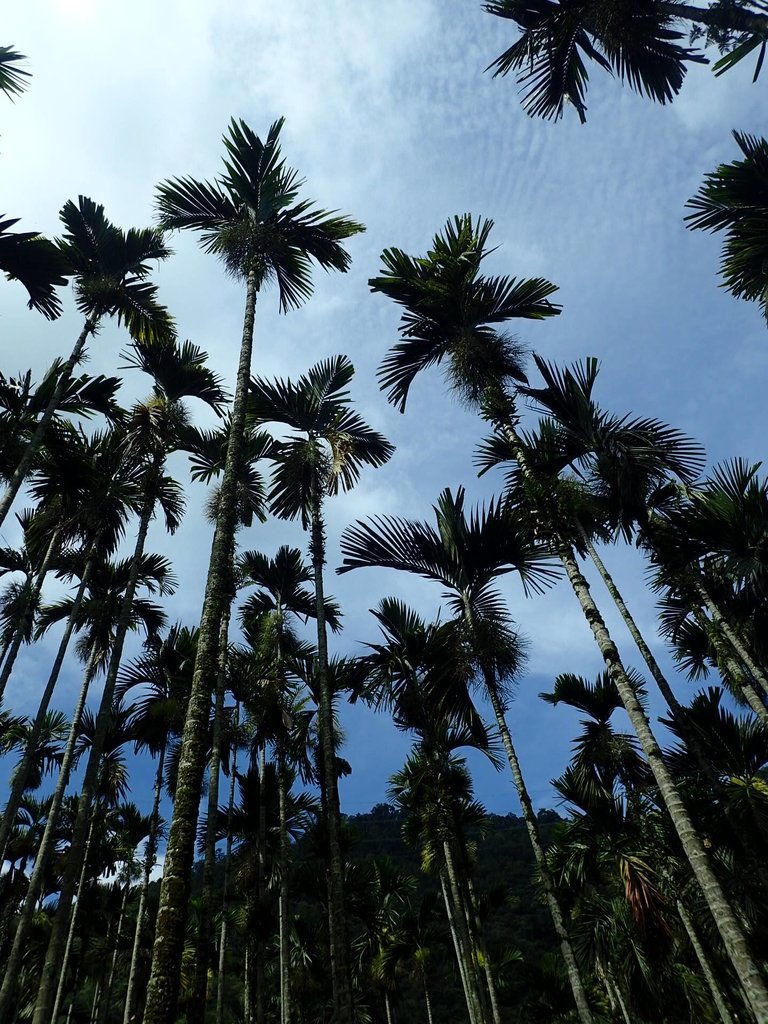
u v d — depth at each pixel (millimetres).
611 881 11836
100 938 22156
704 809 10203
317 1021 22203
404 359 10484
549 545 8289
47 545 13688
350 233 10633
